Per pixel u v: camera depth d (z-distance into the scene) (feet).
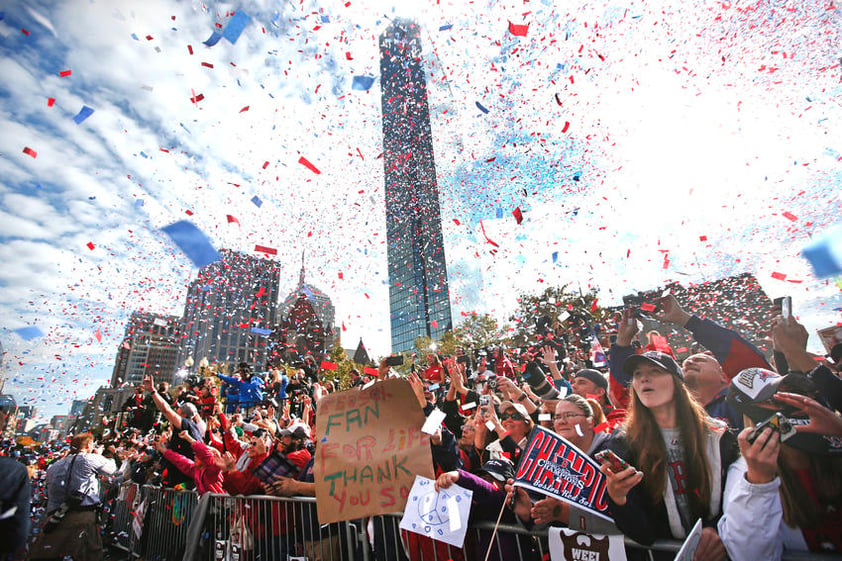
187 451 18.62
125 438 29.09
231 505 13.66
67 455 16.89
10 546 9.24
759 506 5.54
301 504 11.52
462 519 8.23
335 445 10.05
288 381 31.81
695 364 8.70
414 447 9.65
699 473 6.42
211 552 13.96
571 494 7.25
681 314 9.29
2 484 9.20
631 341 10.61
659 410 7.04
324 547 11.69
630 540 6.57
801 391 6.56
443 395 18.07
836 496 5.41
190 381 29.22
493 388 14.67
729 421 7.79
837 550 5.24
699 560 5.98
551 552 7.38
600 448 8.12
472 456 11.35
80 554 15.76
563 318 22.02
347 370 81.30
